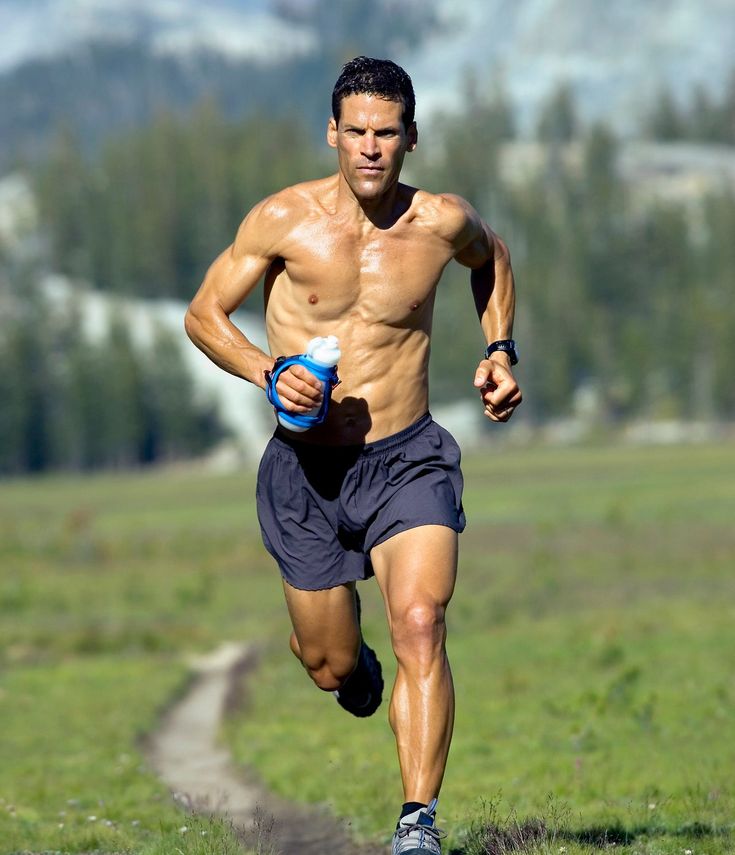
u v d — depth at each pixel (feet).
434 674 46.83
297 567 53.16
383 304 50.62
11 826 77.30
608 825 63.98
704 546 365.61
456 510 50.88
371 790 90.74
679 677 147.43
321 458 51.62
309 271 50.44
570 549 380.99
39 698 170.91
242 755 116.78
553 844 54.70
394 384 51.31
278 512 53.11
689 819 66.54
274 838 64.90
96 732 138.10
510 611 256.73
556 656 178.40
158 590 338.75
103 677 194.18
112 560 421.59
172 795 92.94
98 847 68.08
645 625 208.03
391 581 48.88
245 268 51.01
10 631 260.01
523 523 482.28
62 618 287.69
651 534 408.67
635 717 117.29
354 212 50.37
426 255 50.96
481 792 86.53
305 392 46.83
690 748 101.09
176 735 139.13
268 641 238.27
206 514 648.38
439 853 45.27
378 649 200.03
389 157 48.73
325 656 55.42
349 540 52.65
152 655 228.63
